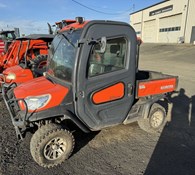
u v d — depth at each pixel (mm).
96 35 2889
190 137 4008
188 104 5855
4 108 5414
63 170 3004
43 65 6629
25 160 3213
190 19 28484
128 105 3551
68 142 3107
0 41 11562
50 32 7043
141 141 3836
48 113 2902
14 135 3979
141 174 2941
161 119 4242
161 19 35438
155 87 3969
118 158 3307
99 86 3088
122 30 3113
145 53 23766
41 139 2863
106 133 4109
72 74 2904
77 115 3105
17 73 5668
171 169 3059
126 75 3328
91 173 2945
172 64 14570
